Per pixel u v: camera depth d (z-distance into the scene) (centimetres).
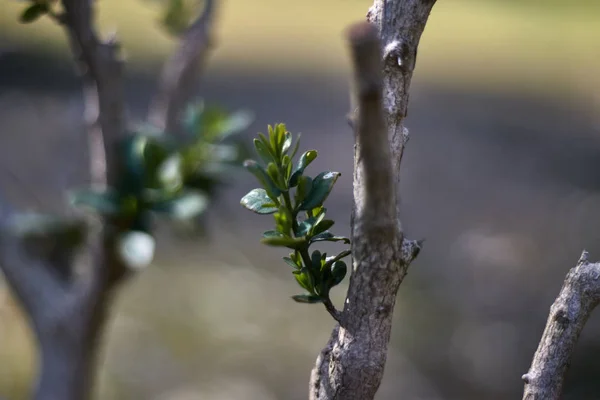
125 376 201
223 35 397
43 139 280
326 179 61
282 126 61
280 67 364
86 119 89
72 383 98
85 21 82
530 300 247
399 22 58
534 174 307
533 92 365
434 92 368
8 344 209
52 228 99
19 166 259
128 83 319
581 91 372
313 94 344
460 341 226
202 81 343
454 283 255
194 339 220
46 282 100
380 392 208
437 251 273
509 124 344
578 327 60
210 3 105
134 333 220
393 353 225
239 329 227
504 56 398
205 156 93
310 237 60
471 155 313
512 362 219
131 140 87
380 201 55
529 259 267
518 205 289
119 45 85
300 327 233
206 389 200
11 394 192
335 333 59
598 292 60
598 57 388
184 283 247
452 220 279
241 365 211
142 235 86
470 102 348
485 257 264
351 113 57
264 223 282
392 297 57
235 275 253
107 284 94
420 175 309
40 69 342
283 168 61
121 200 86
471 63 383
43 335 99
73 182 256
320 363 59
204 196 94
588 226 282
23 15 81
